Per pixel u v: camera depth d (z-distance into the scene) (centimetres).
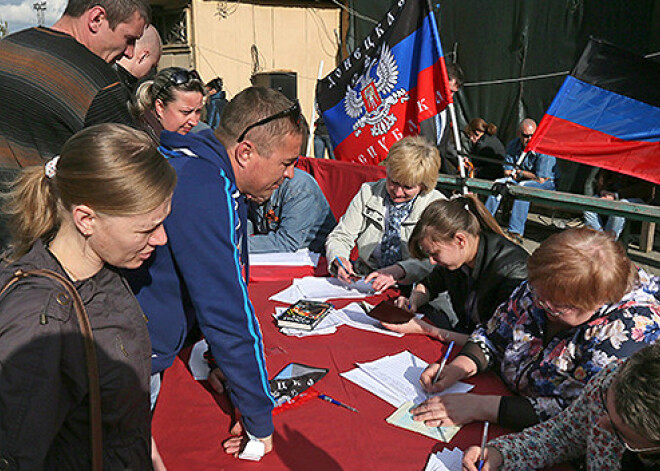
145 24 212
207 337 131
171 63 859
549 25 622
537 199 318
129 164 94
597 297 131
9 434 84
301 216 315
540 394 155
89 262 102
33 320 87
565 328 152
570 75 291
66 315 91
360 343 198
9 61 175
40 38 183
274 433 145
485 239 207
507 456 131
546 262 134
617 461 119
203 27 827
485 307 210
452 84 455
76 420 97
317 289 252
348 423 150
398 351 192
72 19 197
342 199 364
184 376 175
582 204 302
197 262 125
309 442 141
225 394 164
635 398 98
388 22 311
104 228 97
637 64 280
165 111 319
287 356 188
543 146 305
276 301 239
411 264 262
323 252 320
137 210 96
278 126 139
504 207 338
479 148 570
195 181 125
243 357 129
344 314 224
